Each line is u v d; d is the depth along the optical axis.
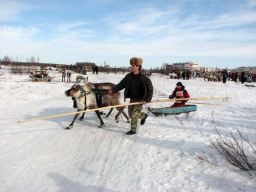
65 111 7.73
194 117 6.67
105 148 4.23
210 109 8.22
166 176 3.12
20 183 3.04
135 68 4.73
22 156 3.87
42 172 3.33
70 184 3.02
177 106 7.37
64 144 4.45
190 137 4.68
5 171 3.35
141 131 5.24
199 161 3.51
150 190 2.80
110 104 5.96
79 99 5.47
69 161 3.69
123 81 5.04
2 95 10.59
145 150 4.05
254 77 37.84
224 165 3.31
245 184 2.78
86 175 3.24
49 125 5.85
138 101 4.95
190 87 19.64
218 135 4.76
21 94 11.25
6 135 4.96
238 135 4.73
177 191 2.75
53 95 11.77
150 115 7.06
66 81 20.80
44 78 19.84
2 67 36.78
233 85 24.88
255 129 5.29
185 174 3.15
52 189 2.91
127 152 4.00
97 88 5.87
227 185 2.80
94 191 2.84
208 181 2.94
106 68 51.50
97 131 5.33
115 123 6.11
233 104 9.88
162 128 5.45
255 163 3.24
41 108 8.19
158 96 12.21
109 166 3.50
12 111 7.50
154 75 46.19
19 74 25.86
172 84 22.20
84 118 6.71
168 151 3.97
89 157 3.84
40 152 4.05
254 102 11.04
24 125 5.79
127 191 2.80
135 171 3.30
